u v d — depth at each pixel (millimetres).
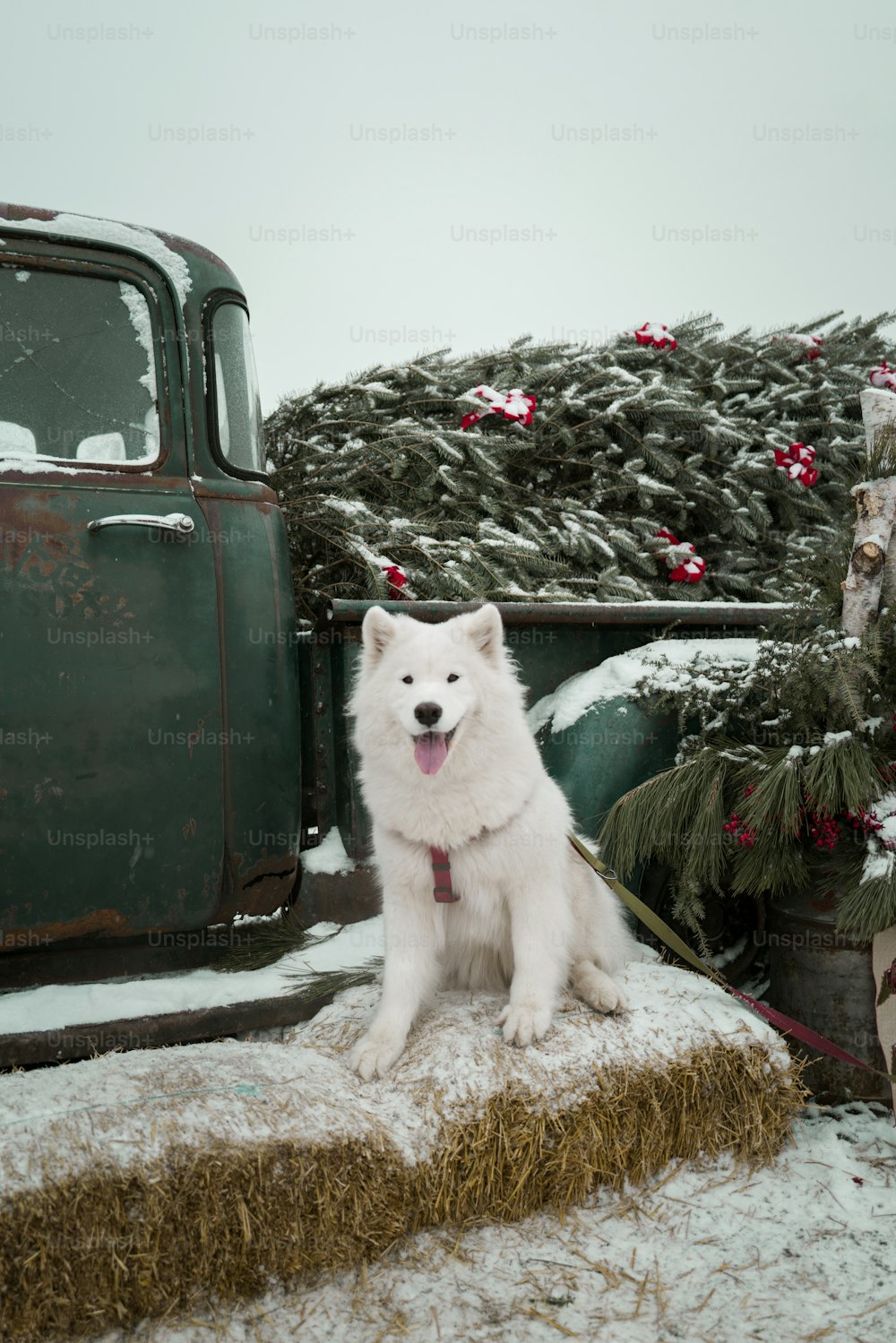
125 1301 1583
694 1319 1632
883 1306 1659
